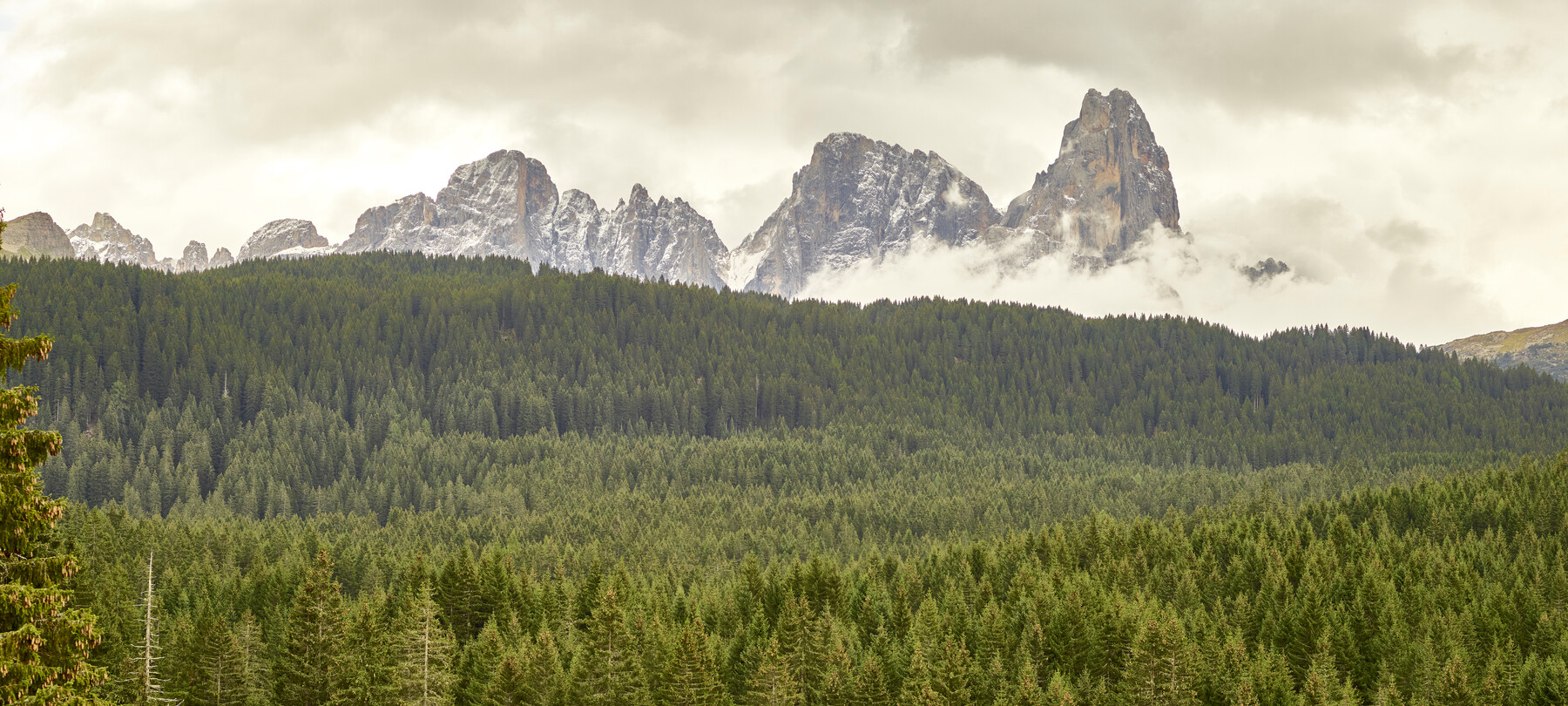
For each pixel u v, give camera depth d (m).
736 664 103.88
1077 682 98.00
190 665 84.56
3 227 26.81
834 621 107.94
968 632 110.69
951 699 89.75
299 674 78.12
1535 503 166.88
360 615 88.88
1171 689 89.12
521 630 106.25
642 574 149.88
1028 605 116.31
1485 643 114.69
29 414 28.86
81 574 84.38
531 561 156.25
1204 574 139.00
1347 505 182.00
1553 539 153.50
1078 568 146.50
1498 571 139.50
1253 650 112.56
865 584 136.38
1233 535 157.25
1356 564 139.12
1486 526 166.62
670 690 85.25
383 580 136.12
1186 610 121.62
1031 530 168.25
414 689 75.44
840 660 95.69
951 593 122.19
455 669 92.12
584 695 82.94
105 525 139.62
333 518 198.88
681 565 161.50
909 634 108.56
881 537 193.00
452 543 176.00
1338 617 114.00
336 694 76.31
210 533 158.12
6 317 28.69
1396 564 144.25
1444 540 156.38
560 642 104.31
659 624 103.31
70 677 28.14
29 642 27.25
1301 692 101.88
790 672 96.06
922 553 175.25
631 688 83.44
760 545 179.25
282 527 179.50
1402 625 113.00
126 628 90.38
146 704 70.38
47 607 27.61
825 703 91.19
